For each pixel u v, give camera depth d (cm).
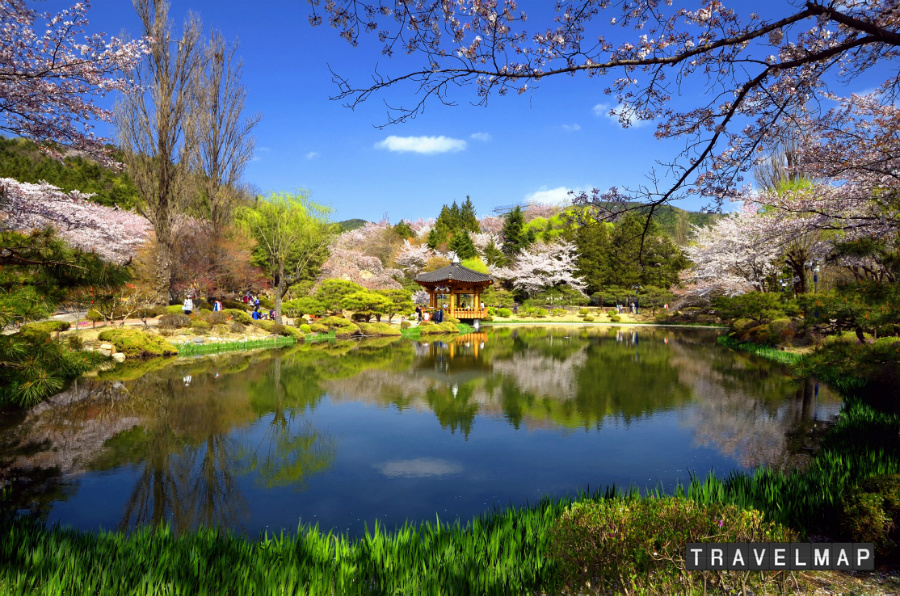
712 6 427
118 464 711
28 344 558
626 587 305
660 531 319
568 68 412
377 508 570
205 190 2773
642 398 1180
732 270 2855
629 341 2619
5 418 946
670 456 750
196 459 739
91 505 568
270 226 3012
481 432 894
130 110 2331
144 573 341
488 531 432
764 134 502
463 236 5388
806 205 976
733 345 2291
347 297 2839
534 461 734
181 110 2412
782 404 1084
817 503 445
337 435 872
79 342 663
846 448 622
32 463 709
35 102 740
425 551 396
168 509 561
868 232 948
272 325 2416
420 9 391
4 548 365
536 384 1364
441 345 2373
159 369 1509
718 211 548
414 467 711
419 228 7300
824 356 743
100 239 2219
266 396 1182
